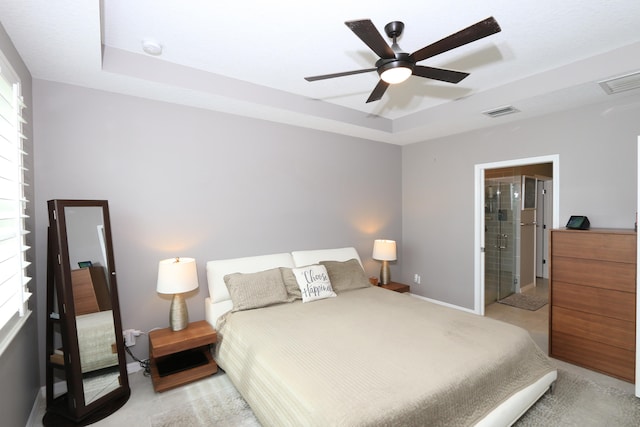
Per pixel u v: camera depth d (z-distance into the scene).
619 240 2.60
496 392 1.85
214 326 2.85
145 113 2.85
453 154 4.32
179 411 2.22
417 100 3.54
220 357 2.64
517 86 2.98
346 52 2.46
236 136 3.36
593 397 2.36
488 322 2.47
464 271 4.26
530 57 2.55
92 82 2.50
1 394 1.61
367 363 1.82
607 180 2.99
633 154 2.84
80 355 2.14
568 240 2.89
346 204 4.32
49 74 2.34
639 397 2.34
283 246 3.72
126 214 2.76
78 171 2.54
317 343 2.10
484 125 3.82
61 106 2.48
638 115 2.83
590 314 2.77
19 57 2.05
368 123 3.97
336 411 1.40
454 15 2.00
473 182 4.11
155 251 2.90
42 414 2.18
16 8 1.58
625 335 2.58
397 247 4.96
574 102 3.02
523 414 2.15
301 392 1.57
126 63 2.39
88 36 1.87
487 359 1.89
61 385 2.44
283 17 2.00
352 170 4.38
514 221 5.26
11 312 1.71
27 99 2.23
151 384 2.56
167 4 1.85
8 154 1.81
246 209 3.44
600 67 2.49
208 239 3.19
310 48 2.40
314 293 3.15
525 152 3.57
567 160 3.25
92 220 2.34
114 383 2.32
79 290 2.19
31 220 2.28
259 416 1.88
